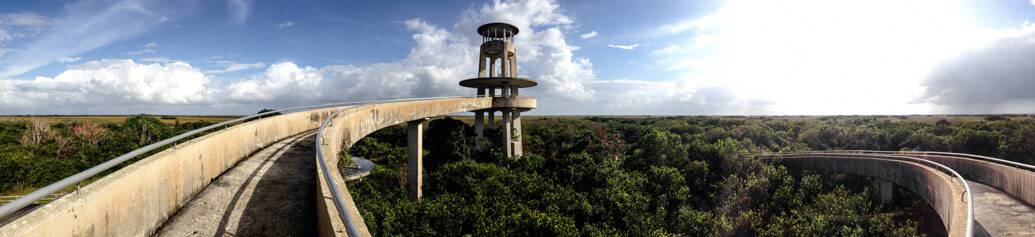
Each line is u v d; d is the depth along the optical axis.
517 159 57.34
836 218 34.62
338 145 19.92
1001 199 24.12
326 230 8.07
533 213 31.86
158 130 50.59
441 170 48.25
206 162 13.38
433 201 34.97
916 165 33.66
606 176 45.19
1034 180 22.33
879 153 48.69
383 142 68.62
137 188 9.60
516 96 62.00
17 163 34.00
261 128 19.30
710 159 52.03
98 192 8.39
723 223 37.03
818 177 46.00
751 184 42.69
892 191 39.75
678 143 57.06
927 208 35.16
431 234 28.50
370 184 43.12
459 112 51.41
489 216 32.22
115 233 8.89
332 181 7.09
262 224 10.56
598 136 73.25
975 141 48.84
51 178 35.09
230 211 11.32
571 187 44.34
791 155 53.75
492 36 63.59
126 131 49.25
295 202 12.02
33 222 6.82
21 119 63.22
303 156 17.59
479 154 60.00
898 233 31.78
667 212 41.66
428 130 64.38
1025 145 45.19
